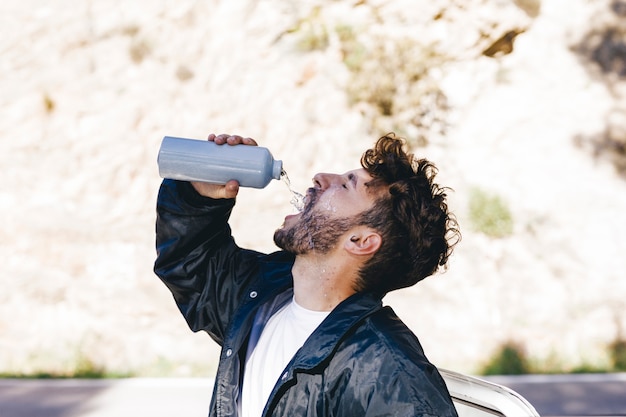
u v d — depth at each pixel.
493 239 9.36
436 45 10.35
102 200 9.69
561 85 10.34
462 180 9.81
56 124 10.08
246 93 10.16
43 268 9.19
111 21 10.55
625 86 10.36
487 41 10.41
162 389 7.57
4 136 10.01
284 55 10.33
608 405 7.18
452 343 8.47
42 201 9.66
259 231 9.22
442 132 10.10
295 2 10.57
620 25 10.62
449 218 2.27
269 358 2.12
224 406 2.13
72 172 9.82
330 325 1.99
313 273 2.13
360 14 10.46
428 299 8.86
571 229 9.45
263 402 2.06
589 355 8.45
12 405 7.05
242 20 10.51
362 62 10.22
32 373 8.21
